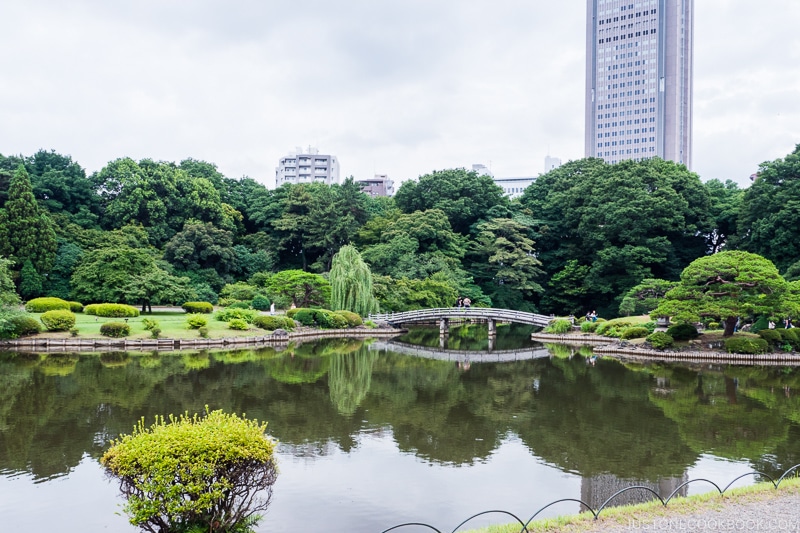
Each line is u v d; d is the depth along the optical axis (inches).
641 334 1747.0
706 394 1096.2
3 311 1589.6
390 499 588.1
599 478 650.8
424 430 845.2
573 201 2876.5
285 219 3088.1
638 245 2513.5
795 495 471.8
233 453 368.2
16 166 2728.8
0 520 526.6
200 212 3038.9
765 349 1505.9
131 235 2593.5
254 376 1259.2
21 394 1027.3
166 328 1812.3
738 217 2415.1
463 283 2694.4
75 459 686.5
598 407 995.9
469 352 1752.0
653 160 2881.4
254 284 2650.1
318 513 551.2
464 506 573.9
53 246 2288.4
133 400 991.6
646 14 6190.9
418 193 3211.1
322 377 1275.8
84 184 2790.4
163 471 353.1
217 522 375.6
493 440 796.0
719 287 1531.7
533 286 2731.3
